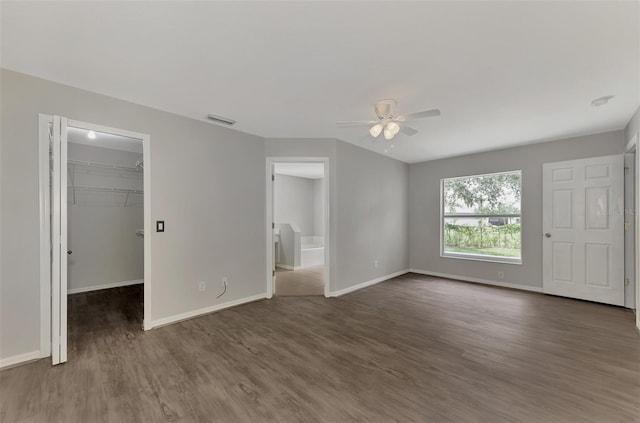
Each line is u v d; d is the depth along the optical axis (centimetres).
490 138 416
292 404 178
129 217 493
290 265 646
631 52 200
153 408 175
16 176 227
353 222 453
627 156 364
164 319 309
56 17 165
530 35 182
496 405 177
